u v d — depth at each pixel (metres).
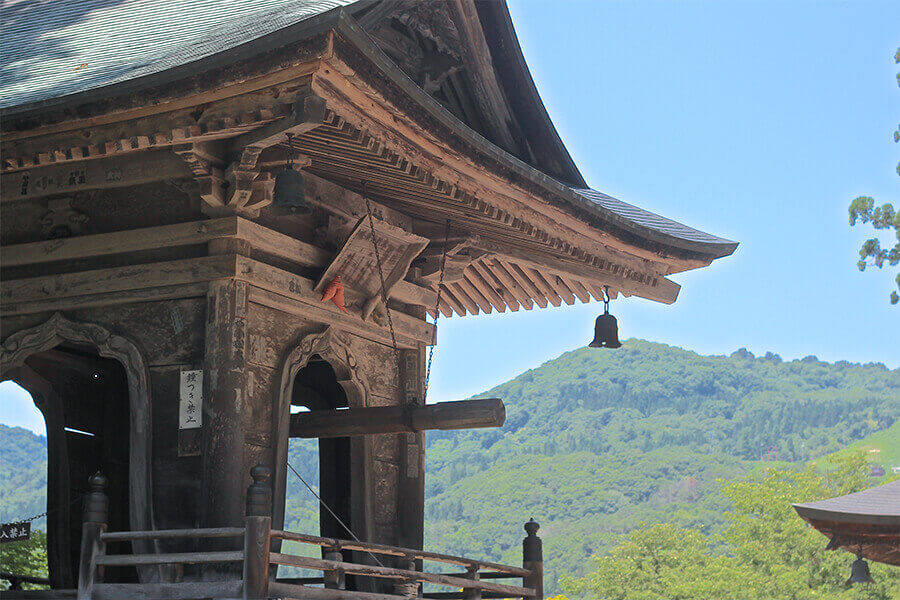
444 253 11.12
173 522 8.39
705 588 50.06
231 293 8.56
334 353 9.94
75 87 7.87
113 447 11.03
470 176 9.14
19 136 8.30
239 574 8.12
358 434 9.92
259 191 8.55
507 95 11.81
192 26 9.33
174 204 8.87
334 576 8.07
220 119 7.56
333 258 9.66
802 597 45.78
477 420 9.37
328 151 8.64
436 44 10.83
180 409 8.55
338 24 6.63
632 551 60.16
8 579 9.98
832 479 50.91
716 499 158.00
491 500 188.50
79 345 10.64
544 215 10.20
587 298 13.11
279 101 7.29
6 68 9.62
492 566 9.98
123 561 7.57
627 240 11.17
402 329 10.86
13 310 9.26
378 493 10.62
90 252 9.02
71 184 9.13
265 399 9.01
